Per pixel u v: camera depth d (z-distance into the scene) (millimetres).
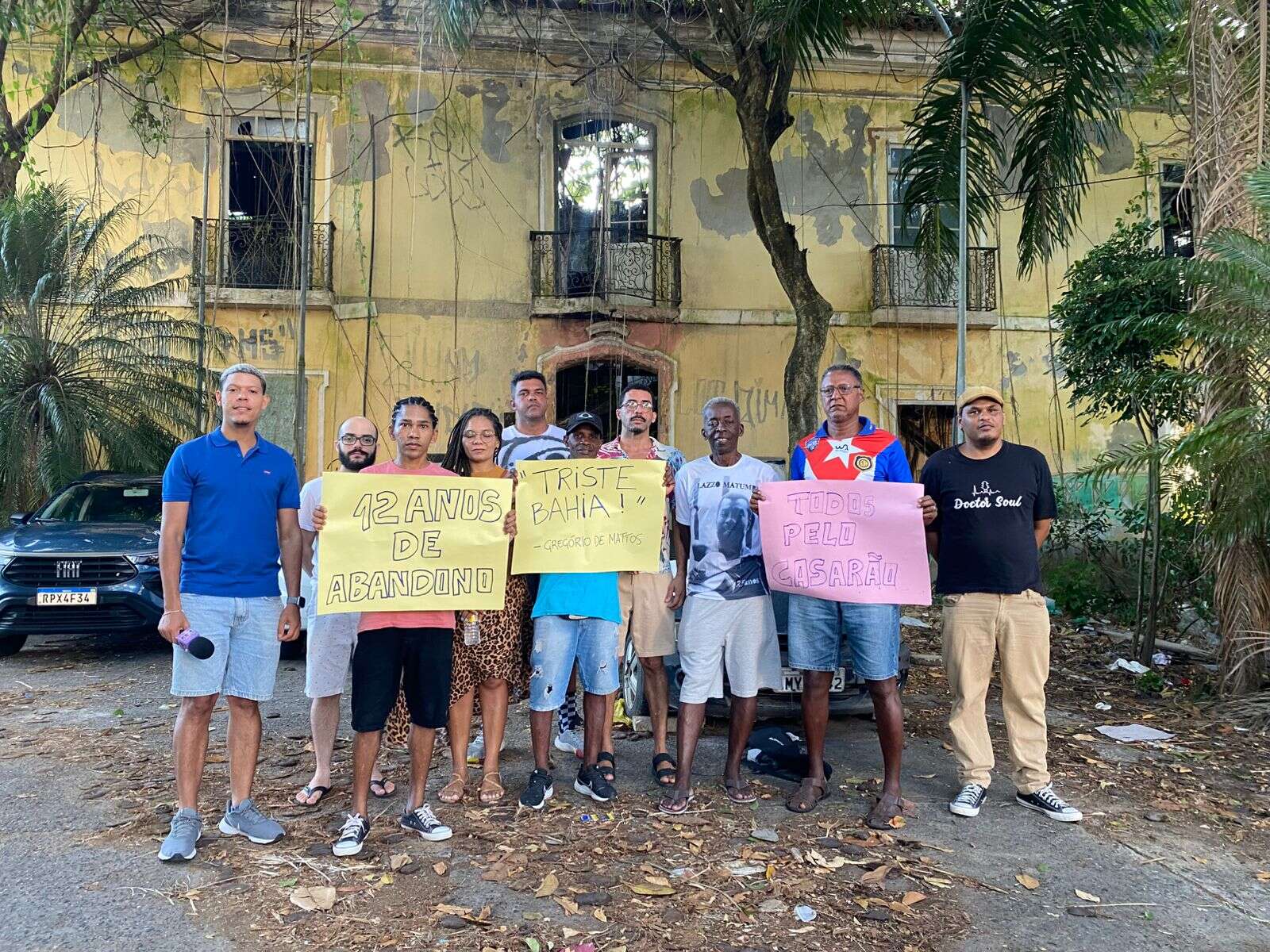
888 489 3967
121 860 3322
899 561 3920
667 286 12656
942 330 13000
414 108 12383
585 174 12852
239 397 3398
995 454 4137
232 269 12039
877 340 12984
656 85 12547
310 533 4082
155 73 11102
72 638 8094
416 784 3578
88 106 11867
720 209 12883
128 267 10312
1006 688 4094
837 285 12969
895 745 3896
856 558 3938
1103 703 6105
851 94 12977
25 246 9555
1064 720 5691
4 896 3035
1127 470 5875
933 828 3803
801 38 7043
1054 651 7980
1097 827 3879
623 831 3662
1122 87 7090
